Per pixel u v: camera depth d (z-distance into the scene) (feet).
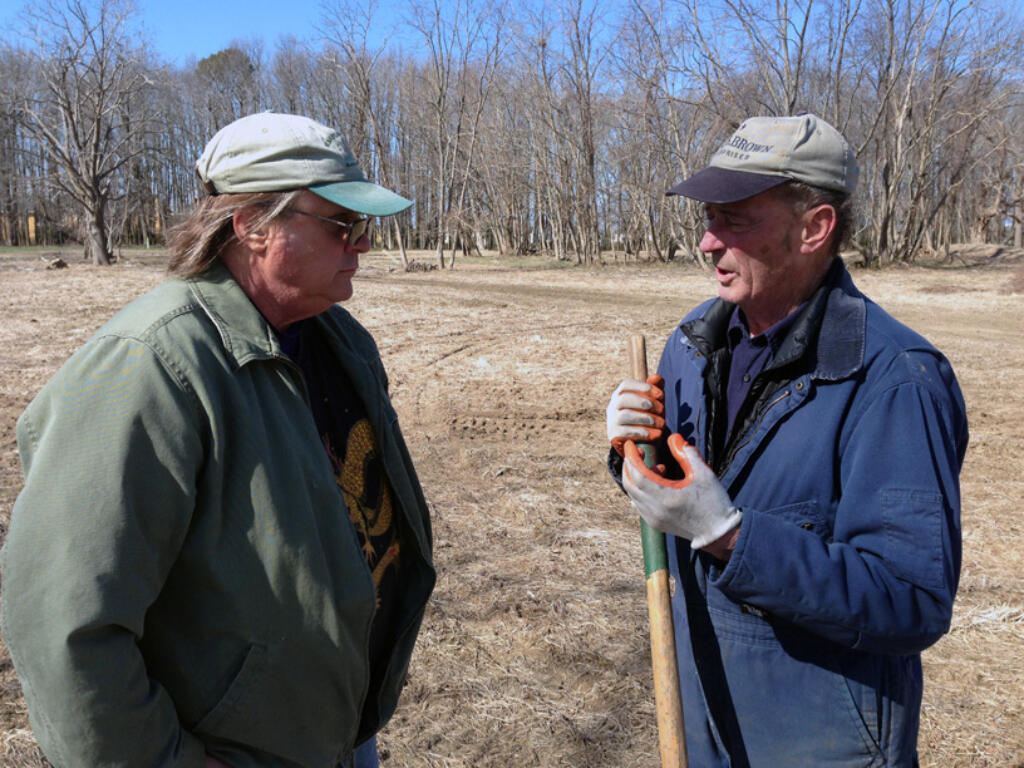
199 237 4.59
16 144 135.44
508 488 16.96
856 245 95.04
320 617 4.44
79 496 3.83
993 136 125.39
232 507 4.27
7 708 9.02
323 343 5.53
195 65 190.60
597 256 109.50
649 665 10.27
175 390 4.09
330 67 127.95
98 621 3.76
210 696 4.28
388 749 8.68
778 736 5.13
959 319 47.16
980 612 11.60
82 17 94.79
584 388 26.61
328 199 4.49
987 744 8.75
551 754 8.67
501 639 10.84
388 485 5.65
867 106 105.70
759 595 4.55
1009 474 18.10
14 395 24.66
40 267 88.43
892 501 4.50
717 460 5.50
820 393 4.89
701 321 5.67
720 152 5.16
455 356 32.27
